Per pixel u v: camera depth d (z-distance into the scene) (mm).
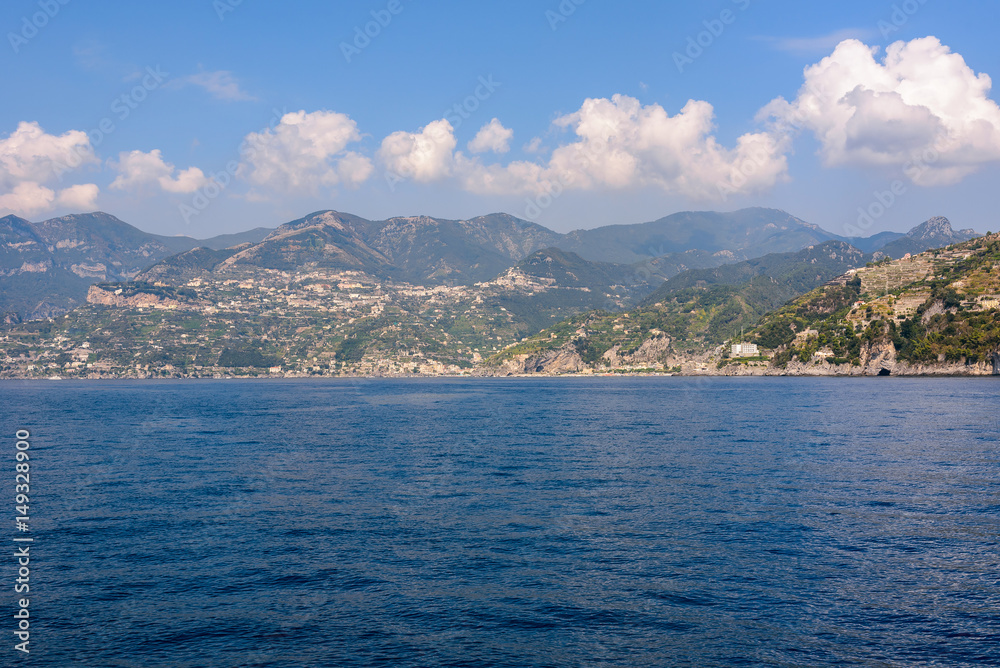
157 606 32656
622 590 34344
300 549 41469
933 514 49188
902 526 45844
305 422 136125
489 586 35062
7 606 32750
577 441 95875
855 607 31984
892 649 27844
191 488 61500
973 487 59062
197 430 118875
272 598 33562
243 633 29641
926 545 41375
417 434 109000
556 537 43781
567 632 29625
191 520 49031
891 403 165000
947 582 35000
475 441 97625
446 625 30391
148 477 67750
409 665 26734
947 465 71000
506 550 41031
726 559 39000
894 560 38562
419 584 35375
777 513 49750
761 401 184000
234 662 27109
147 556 40281
